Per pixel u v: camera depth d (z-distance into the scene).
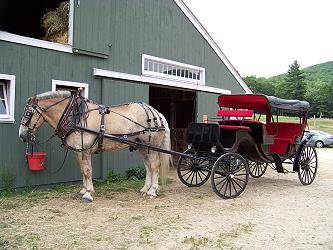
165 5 10.95
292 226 5.88
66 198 7.25
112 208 6.66
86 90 8.79
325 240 5.23
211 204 7.20
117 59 9.52
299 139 9.57
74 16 8.38
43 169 7.94
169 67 11.25
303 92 67.12
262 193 8.47
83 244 4.81
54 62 8.14
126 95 9.70
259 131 8.42
